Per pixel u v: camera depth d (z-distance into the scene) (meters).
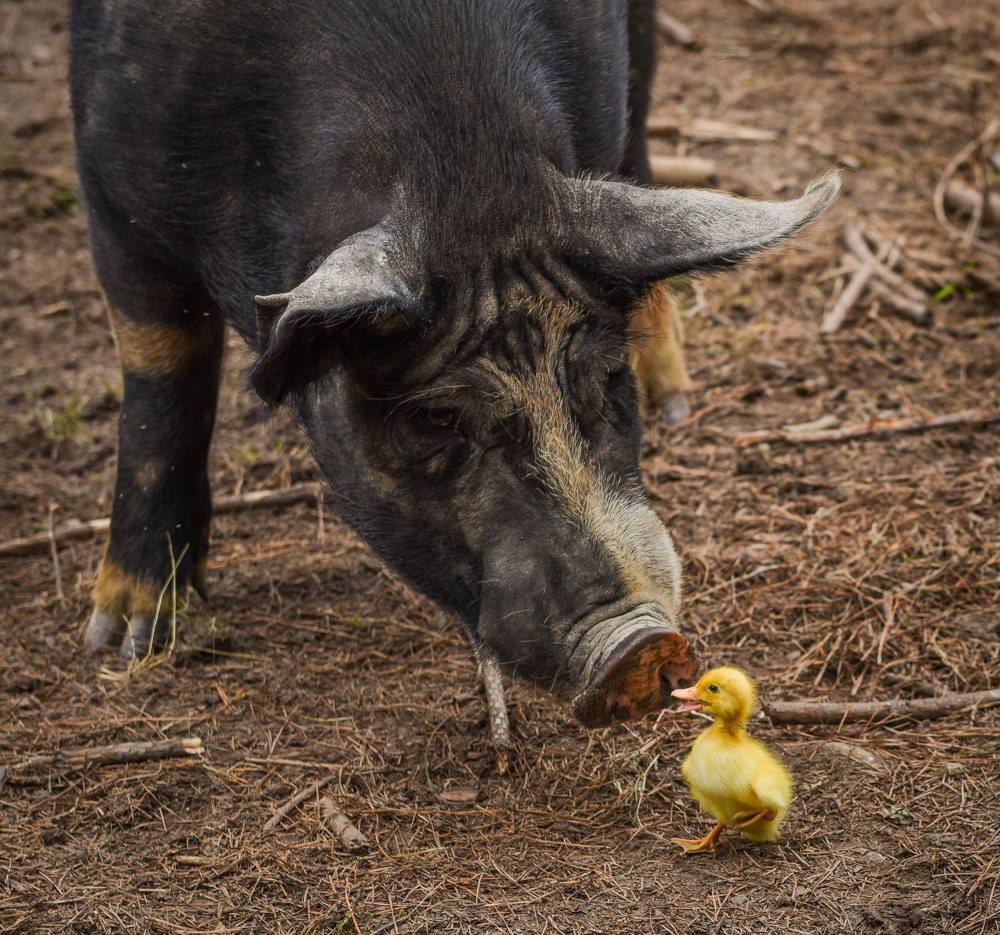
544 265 8.64
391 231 8.45
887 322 16.81
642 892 8.92
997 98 22.34
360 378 8.75
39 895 9.16
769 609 11.98
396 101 9.14
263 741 10.70
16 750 10.66
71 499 14.42
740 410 15.28
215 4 9.82
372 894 9.03
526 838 9.51
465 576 9.05
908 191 19.67
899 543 12.66
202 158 10.02
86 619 12.42
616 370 8.79
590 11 10.56
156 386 11.66
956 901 8.70
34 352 17.30
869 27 25.12
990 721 10.43
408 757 10.41
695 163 19.66
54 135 22.44
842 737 10.35
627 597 8.31
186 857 9.48
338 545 13.42
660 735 10.48
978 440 14.35
